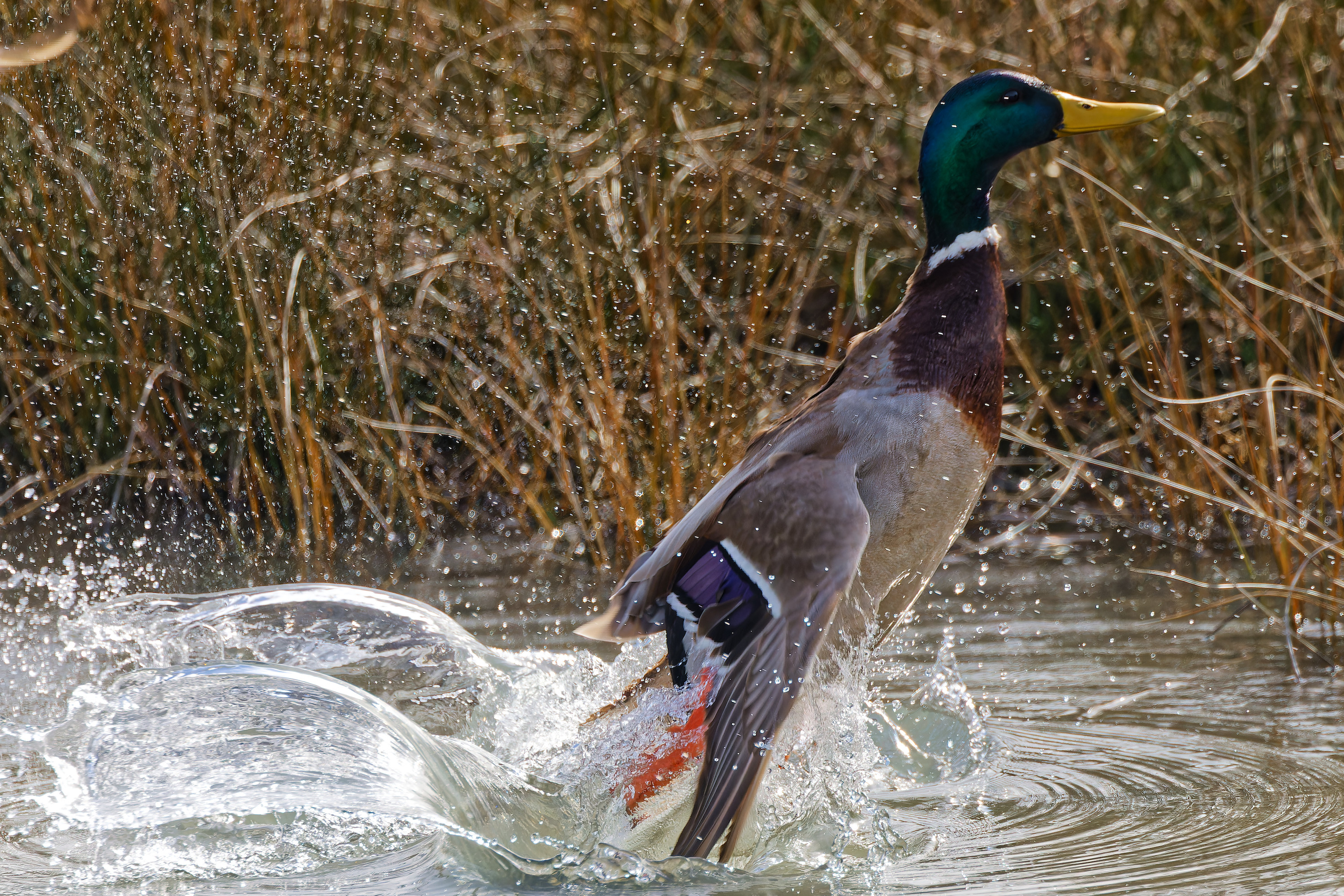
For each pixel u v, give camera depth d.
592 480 10.92
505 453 11.16
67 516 11.14
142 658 7.31
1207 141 11.80
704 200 11.12
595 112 11.64
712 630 5.69
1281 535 8.33
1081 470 10.75
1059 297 11.91
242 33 11.07
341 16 11.20
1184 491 9.39
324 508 10.63
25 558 10.18
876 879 5.03
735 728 5.31
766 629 5.49
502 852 5.20
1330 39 10.65
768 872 5.15
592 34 11.73
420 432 11.45
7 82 11.33
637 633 6.15
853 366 6.31
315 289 11.04
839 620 6.17
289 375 10.53
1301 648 7.82
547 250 10.98
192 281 11.10
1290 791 5.68
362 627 7.07
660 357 10.36
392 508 10.81
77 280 11.55
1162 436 10.67
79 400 11.59
